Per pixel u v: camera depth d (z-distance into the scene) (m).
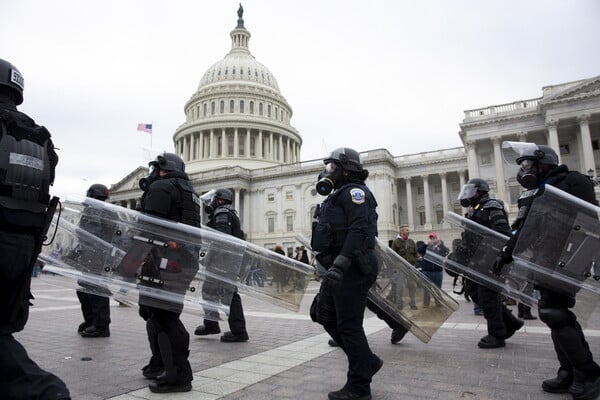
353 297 3.75
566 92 40.19
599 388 3.58
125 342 6.48
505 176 44.53
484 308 5.93
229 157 75.31
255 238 62.50
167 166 4.40
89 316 7.24
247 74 84.38
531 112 43.25
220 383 4.24
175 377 3.90
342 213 3.95
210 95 80.75
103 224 4.12
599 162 44.00
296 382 4.27
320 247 4.01
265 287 5.78
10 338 2.64
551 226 3.89
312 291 20.06
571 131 43.62
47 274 4.33
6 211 2.61
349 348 3.71
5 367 2.49
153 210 4.05
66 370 4.78
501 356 5.35
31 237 2.79
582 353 3.62
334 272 3.56
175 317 4.03
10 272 2.60
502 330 5.90
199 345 6.29
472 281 6.52
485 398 3.71
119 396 3.83
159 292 3.86
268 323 8.65
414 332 5.72
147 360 5.28
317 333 7.38
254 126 76.88
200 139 77.75
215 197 7.26
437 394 3.83
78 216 4.18
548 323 3.82
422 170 57.06
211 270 4.30
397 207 58.31
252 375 4.54
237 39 92.12
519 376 4.40
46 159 2.95
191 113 84.44
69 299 13.41
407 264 5.83
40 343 6.39
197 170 72.00
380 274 5.66
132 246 3.97
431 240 10.48
